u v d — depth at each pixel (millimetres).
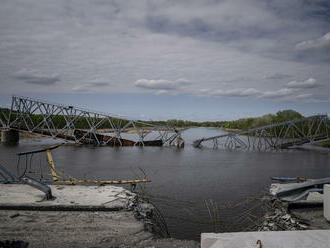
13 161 43094
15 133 79812
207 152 67375
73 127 77562
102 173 35656
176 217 17594
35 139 91938
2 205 12500
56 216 11891
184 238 14164
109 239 9688
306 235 4145
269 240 3994
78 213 12398
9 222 10961
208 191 25891
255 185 29219
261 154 63688
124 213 12516
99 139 79562
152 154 60656
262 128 78750
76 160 47844
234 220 16891
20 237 9547
